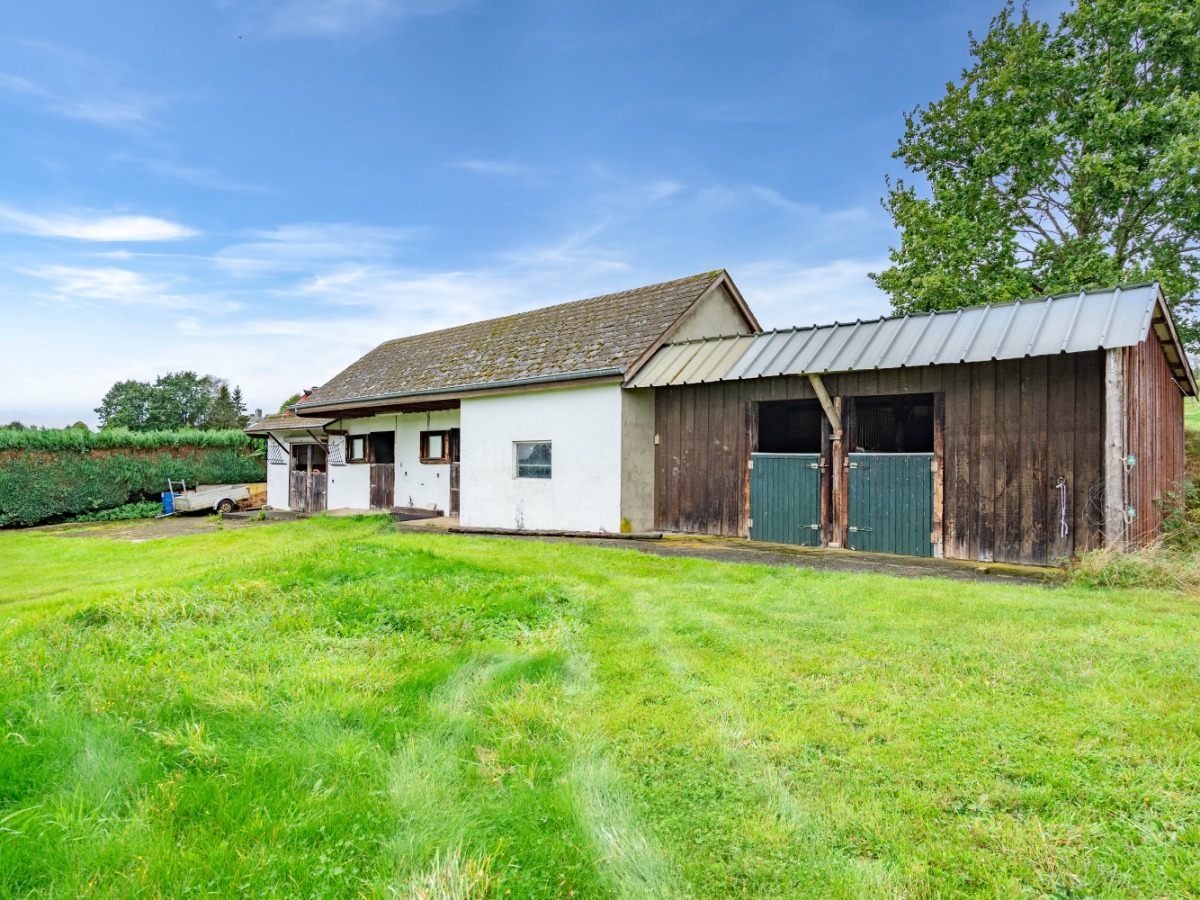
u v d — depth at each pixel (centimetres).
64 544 1421
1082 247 1691
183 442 2414
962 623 454
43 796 227
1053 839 209
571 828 219
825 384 920
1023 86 1777
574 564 729
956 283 1745
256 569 660
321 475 1997
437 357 1611
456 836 211
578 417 1143
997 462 788
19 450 1981
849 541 895
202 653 397
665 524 1105
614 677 368
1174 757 256
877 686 340
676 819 228
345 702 311
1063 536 736
